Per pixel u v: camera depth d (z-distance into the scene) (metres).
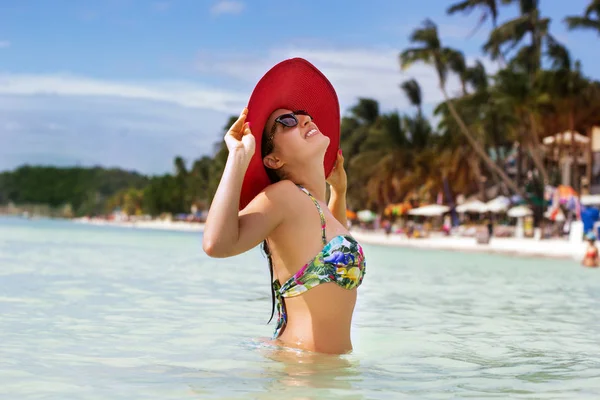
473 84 48.81
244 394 2.87
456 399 2.91
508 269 16.53
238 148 3.31
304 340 3.54
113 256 15.68
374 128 66.06
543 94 41.34
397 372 3.48
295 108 3.80
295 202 3.50
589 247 18.72
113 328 4.89
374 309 6.96
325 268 3.49
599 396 3.03
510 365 3.82
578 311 7.17
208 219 3.21
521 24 45.25
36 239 25.94
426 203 64.19
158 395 2.85
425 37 43.88
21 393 2.88
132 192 145.50
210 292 7.88
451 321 6.05
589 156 45.44
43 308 6.01
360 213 64.88
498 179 53.44
